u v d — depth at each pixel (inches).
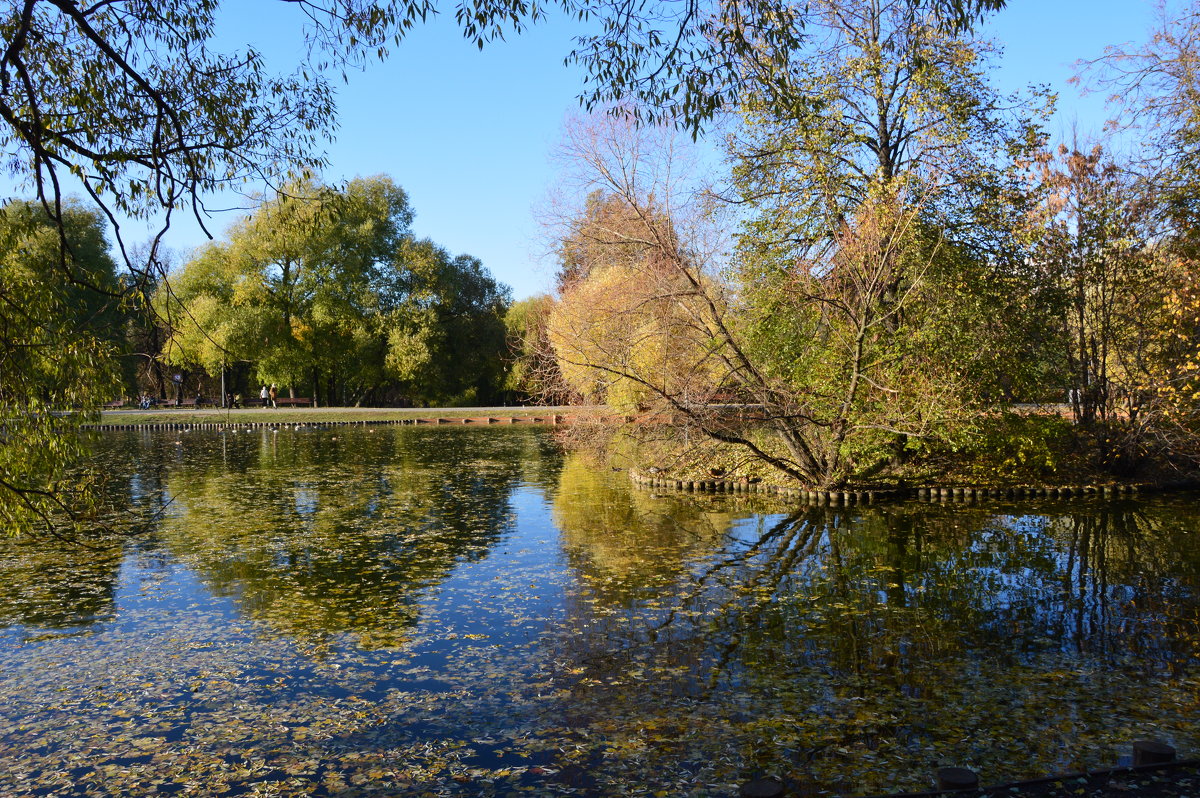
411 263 1921.8
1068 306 698.8
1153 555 447.5
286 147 323.0
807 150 645.9
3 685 268.7
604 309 613.6
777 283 649.6
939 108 610.9
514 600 365.7
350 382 2137.1
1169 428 671.8
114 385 320.2
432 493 697.0
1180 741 211.6
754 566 430.0
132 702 253.4
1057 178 688.4
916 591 377.4
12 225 299.9
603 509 611.2
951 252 633.0
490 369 2185.0
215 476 812.0
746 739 220.4
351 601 365.1
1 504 301.4
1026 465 692.7
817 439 660.1
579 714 240.5
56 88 297.3
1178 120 589.3
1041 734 218.5
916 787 189.8
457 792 194.1
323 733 229.3
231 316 1679.4
